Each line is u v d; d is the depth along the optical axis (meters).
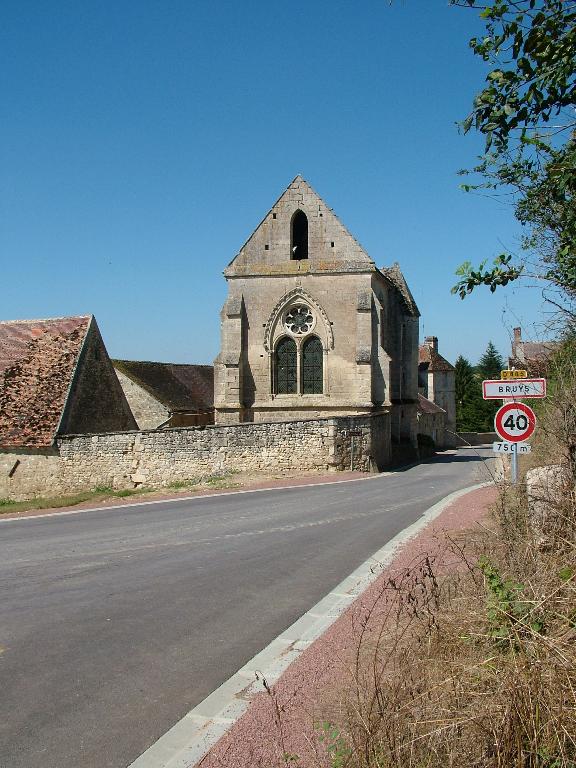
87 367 28.98
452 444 64.31
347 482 23.03
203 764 4.54
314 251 31.80
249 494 20.17
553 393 8.64
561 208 6.84
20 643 7.09
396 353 38.50
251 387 32.06
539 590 5.00
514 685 4.06
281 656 6.56
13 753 4.86
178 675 6.20
